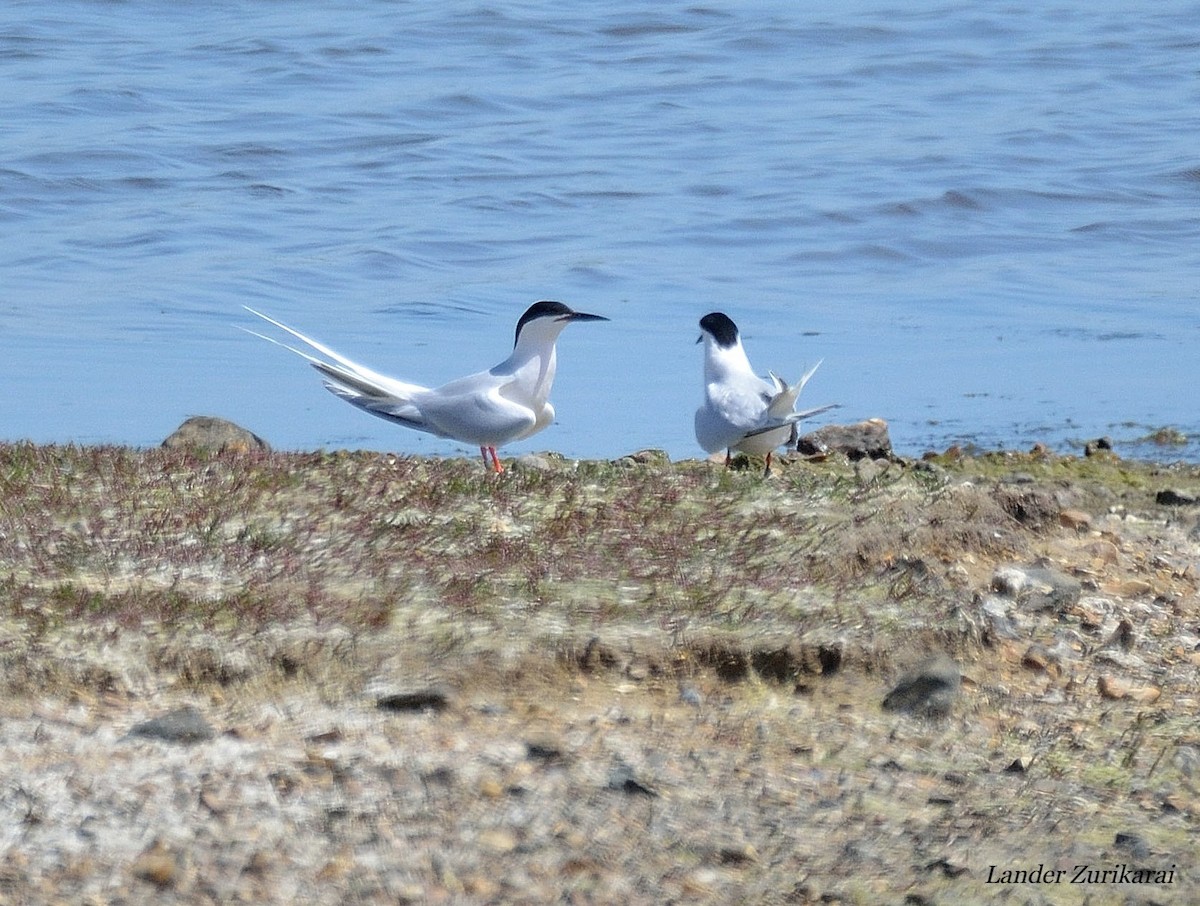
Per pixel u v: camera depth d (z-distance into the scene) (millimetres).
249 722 8758
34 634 9258
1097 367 20859
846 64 43781
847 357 21266
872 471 14469
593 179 31281
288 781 8172
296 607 9773
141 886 7293
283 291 24094
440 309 23234
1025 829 8109
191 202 29172
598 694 9328
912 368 20797
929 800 8391
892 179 31359
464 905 7262
